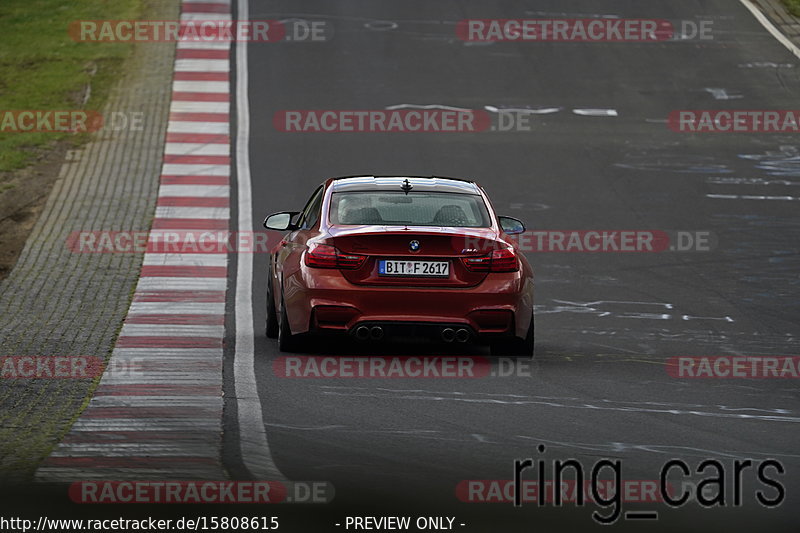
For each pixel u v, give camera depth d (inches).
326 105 3631.9
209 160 3093.0
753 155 3257.9
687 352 1635.1
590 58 4212.6
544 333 1752.0
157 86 3818.9
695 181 2984.7
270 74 3949.3
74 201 2738.7
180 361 1481.3
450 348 1571.1
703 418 1232.2
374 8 4827.8
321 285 1424.7
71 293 1972.2
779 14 4847.4
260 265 2220.7
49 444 1080.8
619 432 1154.7
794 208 2770.7
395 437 1111.6
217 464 1006.4
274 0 4921.3
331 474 977.5
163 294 1972.2
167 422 1167.0
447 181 1614.2
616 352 1616.6
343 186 1568.7
